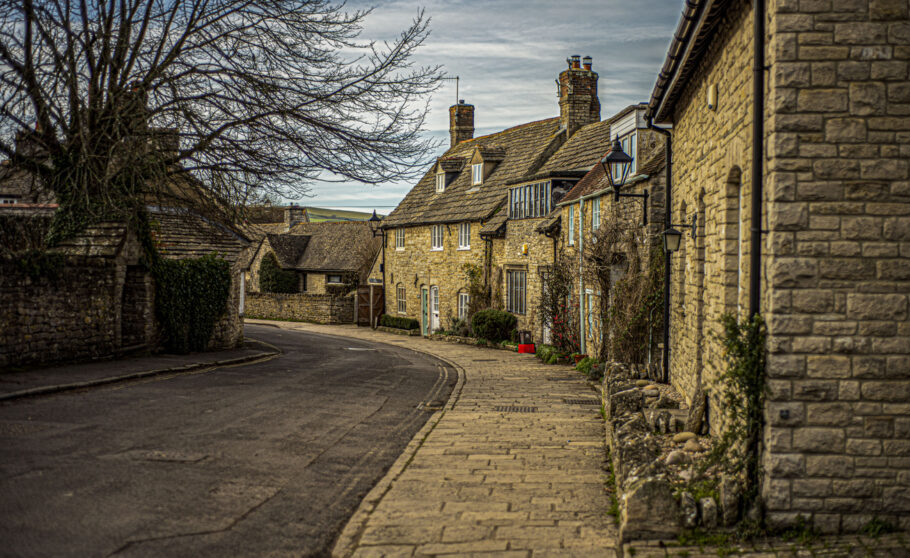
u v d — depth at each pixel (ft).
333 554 17.19
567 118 100.68
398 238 129.90
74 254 51.57
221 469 23.90
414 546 17.70
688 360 34.88
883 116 17.83
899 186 17.79
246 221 57.26
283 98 52.49
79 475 22.08
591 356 66.39
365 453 27.68
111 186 50.37
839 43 17.89
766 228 18.61
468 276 104.42
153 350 58.03
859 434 17.81
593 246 59.36
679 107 38.01
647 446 23.18
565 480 23.85
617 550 17.48
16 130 48.16
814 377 17.90
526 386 51.52
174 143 52.37
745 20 21.71
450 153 135.33
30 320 44.32
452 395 45.83
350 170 54.54
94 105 50.72
